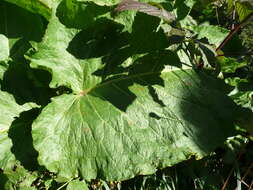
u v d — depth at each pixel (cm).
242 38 73
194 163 57
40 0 50
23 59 51
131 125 48
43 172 47
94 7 51
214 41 64
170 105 51
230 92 59
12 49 51
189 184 57
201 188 56
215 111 52
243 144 59
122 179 45
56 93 51
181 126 49
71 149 46
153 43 53
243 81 63
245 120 52
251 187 58
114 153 46
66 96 49
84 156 46
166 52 53
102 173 45
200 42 50
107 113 48
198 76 54
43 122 45
